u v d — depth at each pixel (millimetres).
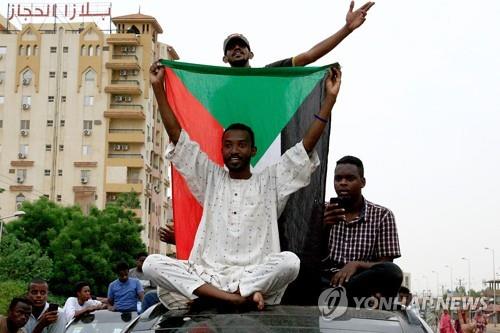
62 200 68938
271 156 4824
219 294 3717
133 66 68625
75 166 69188
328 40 5266
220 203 4273
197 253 4160
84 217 48688
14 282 35031
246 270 3912
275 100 4871
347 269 4234
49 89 70438
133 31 71062
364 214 4895
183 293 3770
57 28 71625
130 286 11133
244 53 5551
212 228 4230
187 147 4418
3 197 69750
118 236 49625
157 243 73875
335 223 4500
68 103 69938
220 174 4391
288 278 3744
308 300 4324
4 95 70875
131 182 69062
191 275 3805
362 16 5199
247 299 3717
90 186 68625
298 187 4297
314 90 4762
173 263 3824
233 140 4340
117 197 68812
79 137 69438
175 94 4844
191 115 4863
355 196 4902
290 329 3312
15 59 71000
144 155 69438
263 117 4875
